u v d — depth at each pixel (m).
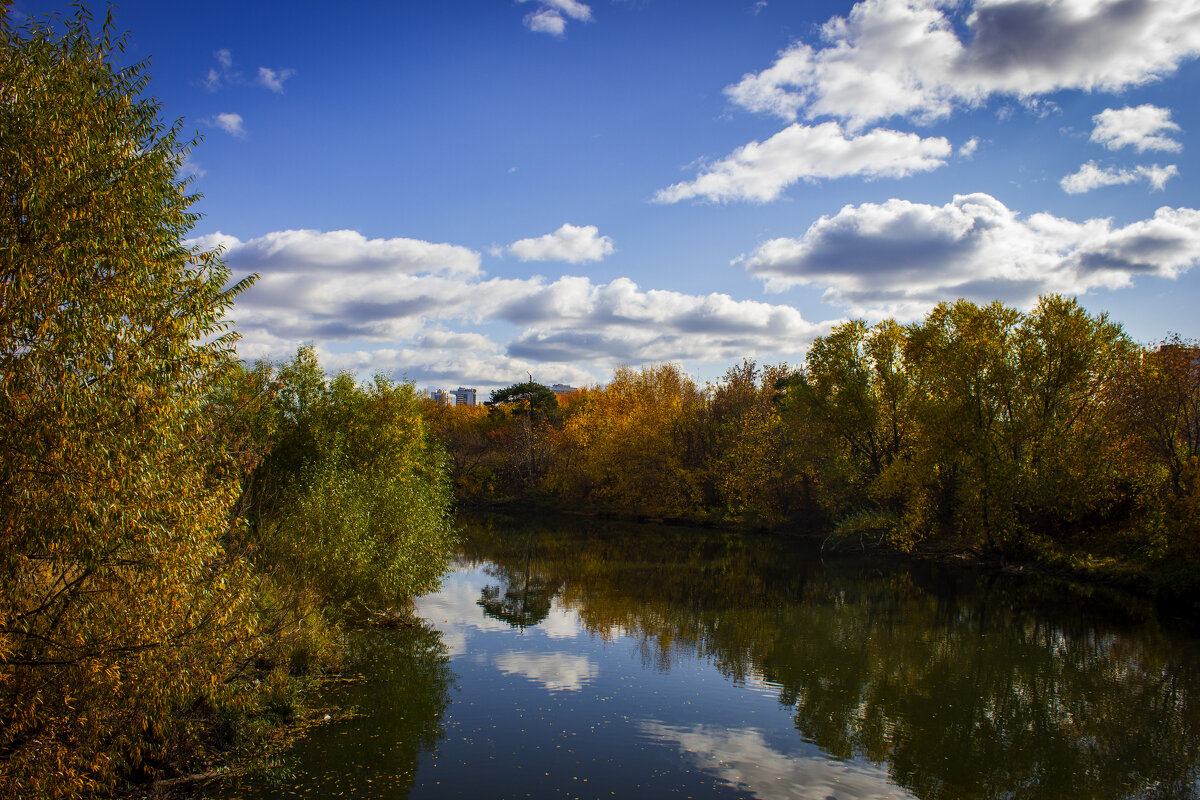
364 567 20.05
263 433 20.67
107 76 9.05
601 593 28.58
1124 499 33.22
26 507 7.48
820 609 25.83
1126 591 29.20
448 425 84.75
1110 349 33.84
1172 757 13.00
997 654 19.81
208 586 9.98
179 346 9.00
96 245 8.27
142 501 8.41
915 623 23.64
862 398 44.09
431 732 13.12
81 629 8.38
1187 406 29.64
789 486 51.69
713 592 29.14
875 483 42.03
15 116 7.95
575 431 71.69
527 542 45.66
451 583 30.19
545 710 14.55
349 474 22.02
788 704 15.49
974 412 35.97
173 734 10.95
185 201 9.93
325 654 16.59
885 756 12.84
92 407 7.98
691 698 15.68
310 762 11.59
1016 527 35.06
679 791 11.07
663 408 62.69
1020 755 12.97
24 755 7.89
